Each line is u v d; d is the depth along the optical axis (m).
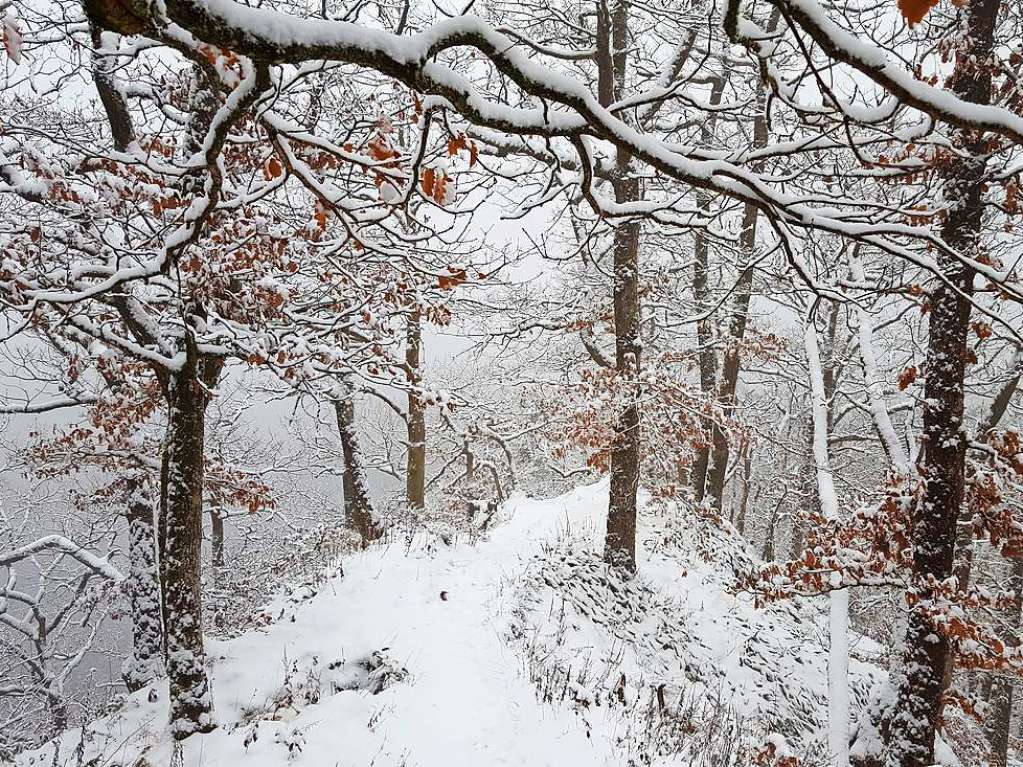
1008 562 20.14
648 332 16.80
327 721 6.73
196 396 7.43
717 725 7.83
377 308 7.84
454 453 21.50
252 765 6.23
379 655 7.93
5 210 7.32
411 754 6.05
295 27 2.23
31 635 18.53
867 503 10.11
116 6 1.95
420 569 10.52
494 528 15.28
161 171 5.24
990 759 14.25
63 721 18.38
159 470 10.91
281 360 6.82
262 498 11.80
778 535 35.22
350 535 15.27
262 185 6.01
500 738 6.32
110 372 9.29
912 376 7.88
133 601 12.17
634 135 2.80
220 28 2.14
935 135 4.36
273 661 8.32
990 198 7.05
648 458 15.05
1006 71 6.42
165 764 6.57
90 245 6.29
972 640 7.09
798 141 3.62
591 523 14.02
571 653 8.73
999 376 13.70
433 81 2.47
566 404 13.19
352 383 11.04
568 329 12.76
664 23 11.05
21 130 5.70
